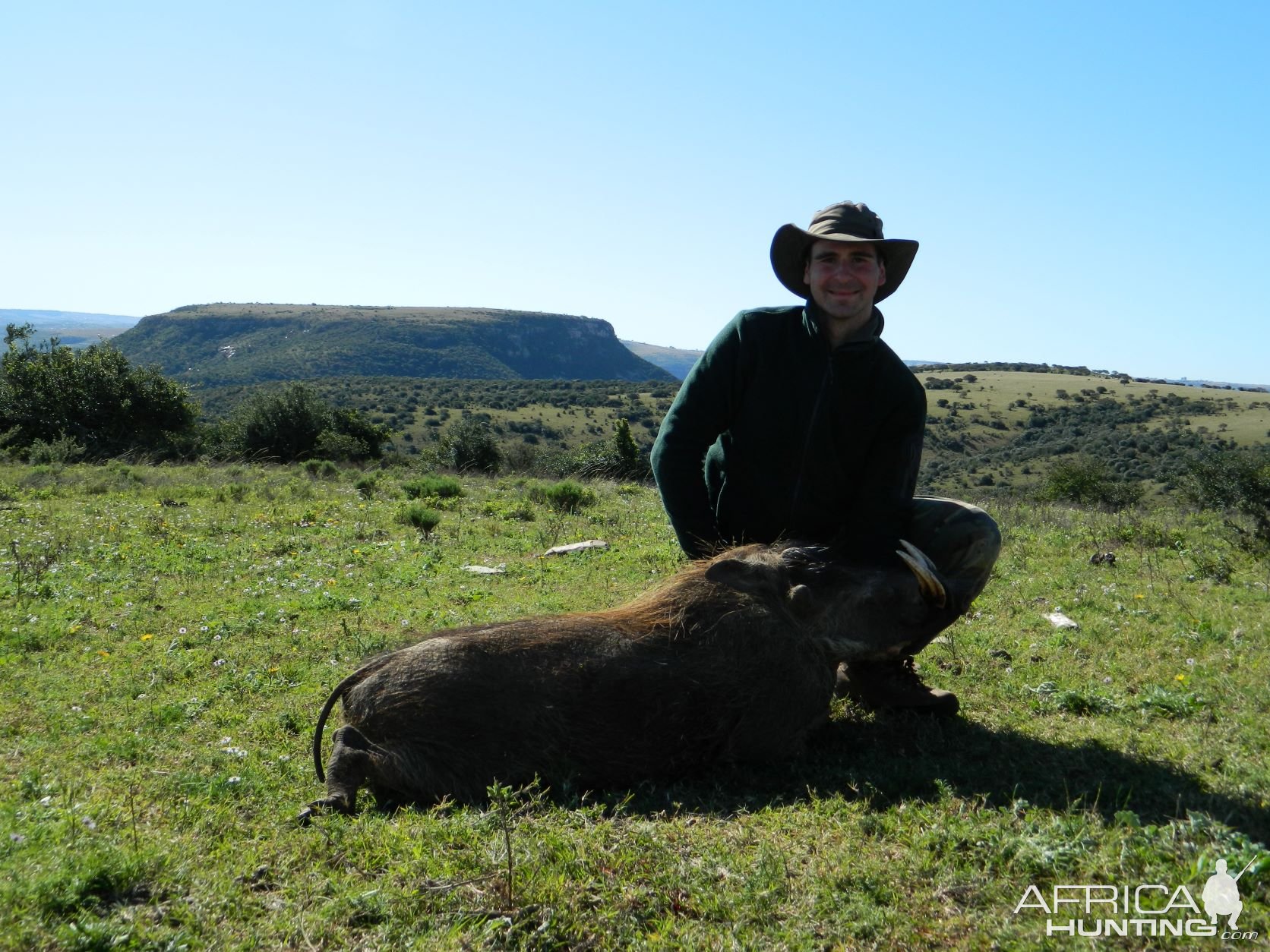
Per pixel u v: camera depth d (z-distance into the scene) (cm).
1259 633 704
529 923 307
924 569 466
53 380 2870
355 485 1792
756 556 478
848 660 491
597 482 2028
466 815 382
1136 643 688
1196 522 1409
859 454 502
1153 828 356
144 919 304
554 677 429
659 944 296
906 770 442
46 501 1528
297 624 767
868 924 304
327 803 398
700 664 442
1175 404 7512
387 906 315
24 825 359
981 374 11706
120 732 507
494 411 8050
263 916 314
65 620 763
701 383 507
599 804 400
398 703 418
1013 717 531
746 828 380
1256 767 428
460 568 1009
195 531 1237
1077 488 2200
